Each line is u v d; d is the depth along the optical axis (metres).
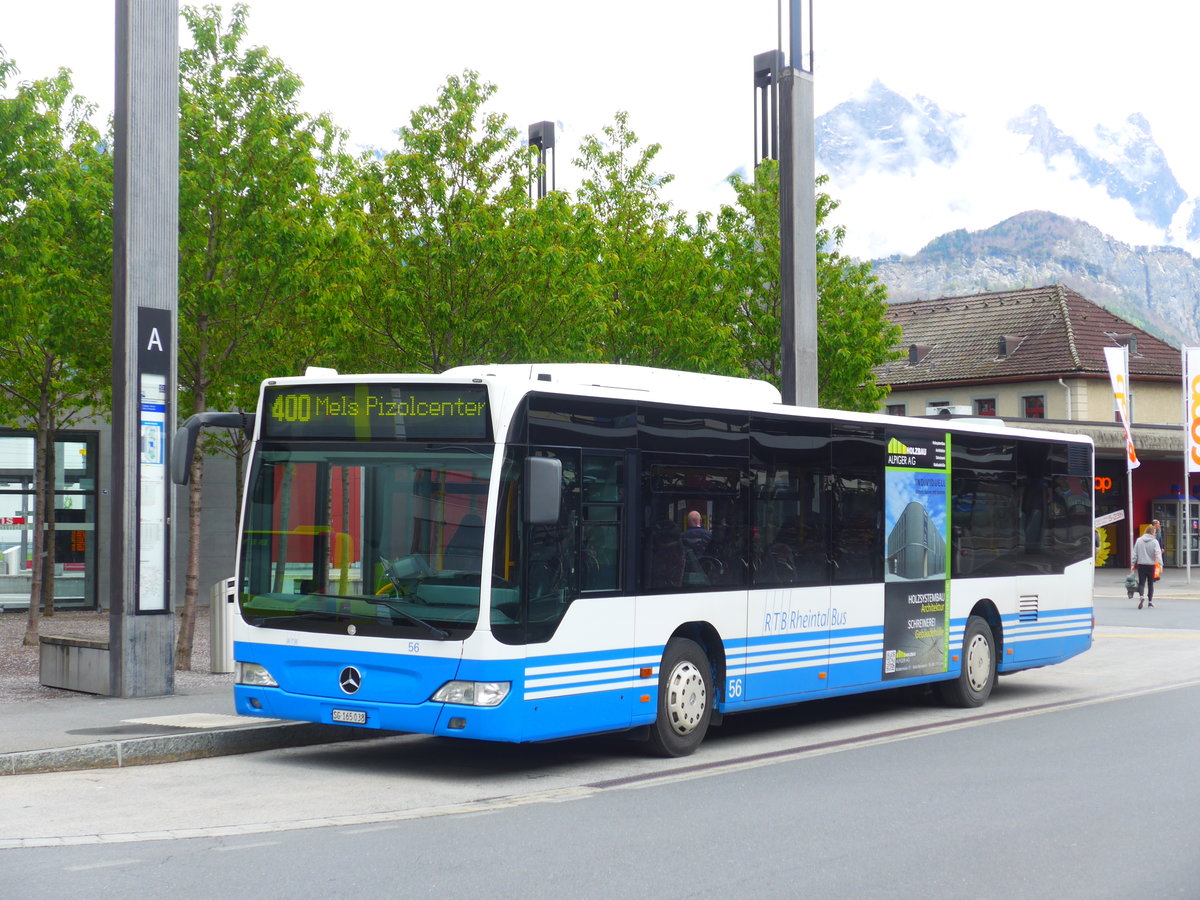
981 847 7.96
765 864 7.50
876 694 16.16
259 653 10.68
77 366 17.95
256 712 10.71
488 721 9.75
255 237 16.16
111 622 13.60
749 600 12.03
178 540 28.33
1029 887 7.05
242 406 19.88
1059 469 16.48
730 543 11.87
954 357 60.50
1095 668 19.05
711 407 11.71
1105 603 34.72
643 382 11.50
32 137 15.99
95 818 8.66
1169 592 38.69
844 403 30.30
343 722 10.26
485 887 6.95
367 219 18.48
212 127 16.27
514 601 9.91
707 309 27.25
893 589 13.79
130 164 13.55
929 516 14.36
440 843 7.98
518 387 10.06
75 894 6.78
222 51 16.84
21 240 15.74
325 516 10.49
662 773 10.54
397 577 10.15
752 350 28.28
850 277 30.36
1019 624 15.71
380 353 19.80
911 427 14.16
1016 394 57.28
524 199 19.86
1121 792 9.73
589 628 10.47
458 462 10.05
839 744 12.18
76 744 10.55
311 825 8.49
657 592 11.09
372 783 10.03
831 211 30.36
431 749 11.66
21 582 27.36
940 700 15.08
